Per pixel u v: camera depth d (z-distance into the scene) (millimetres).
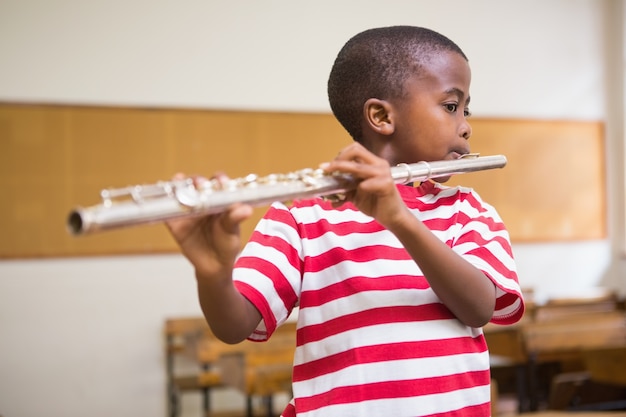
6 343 6031
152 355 6266
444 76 1105
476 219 1147
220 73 6551
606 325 4188
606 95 7707
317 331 1087
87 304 6172
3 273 6031
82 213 735
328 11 6824
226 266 914
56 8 6215
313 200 1155
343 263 1090
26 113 6102
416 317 1065
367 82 1135
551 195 7516
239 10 6625
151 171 6344
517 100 7438
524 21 7484
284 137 6652
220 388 5691
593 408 4398
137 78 6363
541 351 4199
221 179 878
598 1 7715
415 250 965
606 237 7672
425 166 1035
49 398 6082
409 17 7082
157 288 6301
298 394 1088
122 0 6363
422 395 1041
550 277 7488
